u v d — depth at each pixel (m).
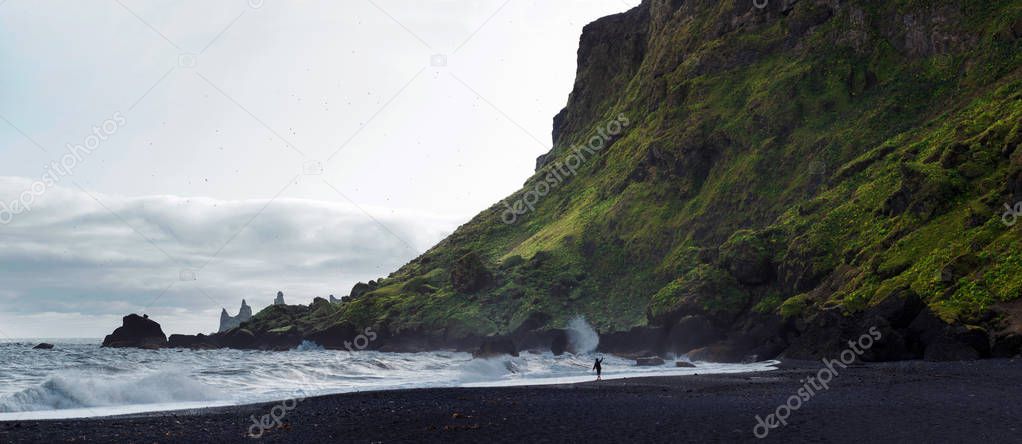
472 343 123.94
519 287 129.88
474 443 23.11
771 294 86.94
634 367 71.75
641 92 176.00
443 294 142.25
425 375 59.53
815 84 124.12
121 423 29.36
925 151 88.50
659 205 132.75
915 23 117.31
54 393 37.22
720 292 89.19
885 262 68.94
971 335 52.25
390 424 27.89
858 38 124.62
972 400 29.52
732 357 78.56
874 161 98.44
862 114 113.62
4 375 61.47
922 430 22.67
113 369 58.84
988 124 79.88
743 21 150.25
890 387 35.72
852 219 84.56
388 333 140.00
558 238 144.62
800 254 83.56
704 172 130.12
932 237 67.94
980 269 58.56
